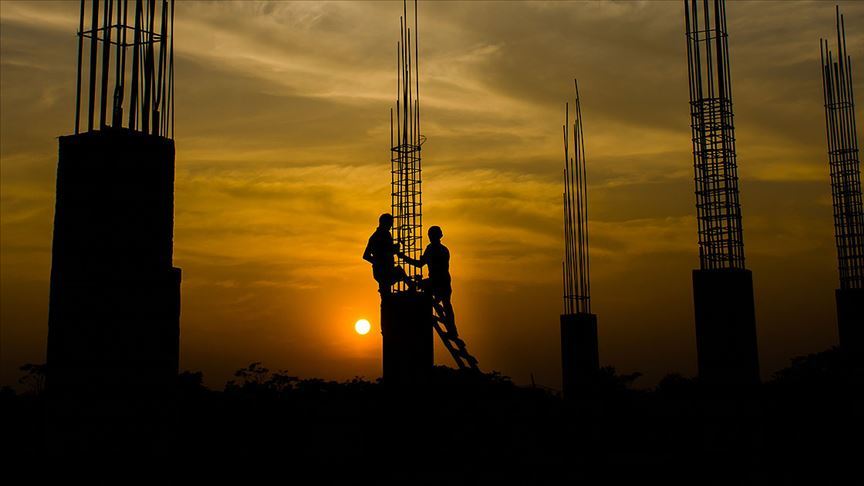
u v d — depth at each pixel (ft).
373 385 76.13
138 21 37.55
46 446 34.50
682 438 58.90
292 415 66.85
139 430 34.78
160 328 35.81
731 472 50.57
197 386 87.04
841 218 83.76
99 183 35.19
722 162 60.80
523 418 63.82
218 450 55.11
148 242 35.68
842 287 82.48
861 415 62.28
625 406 70.74
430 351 51.47
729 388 58.44
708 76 61.98
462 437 55.47
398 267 52.90
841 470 50.21
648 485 47.98
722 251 60.23
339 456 54.03
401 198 54.24
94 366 34.60
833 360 89.35
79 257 35.06
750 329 58.59
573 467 52.44
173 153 37.22
